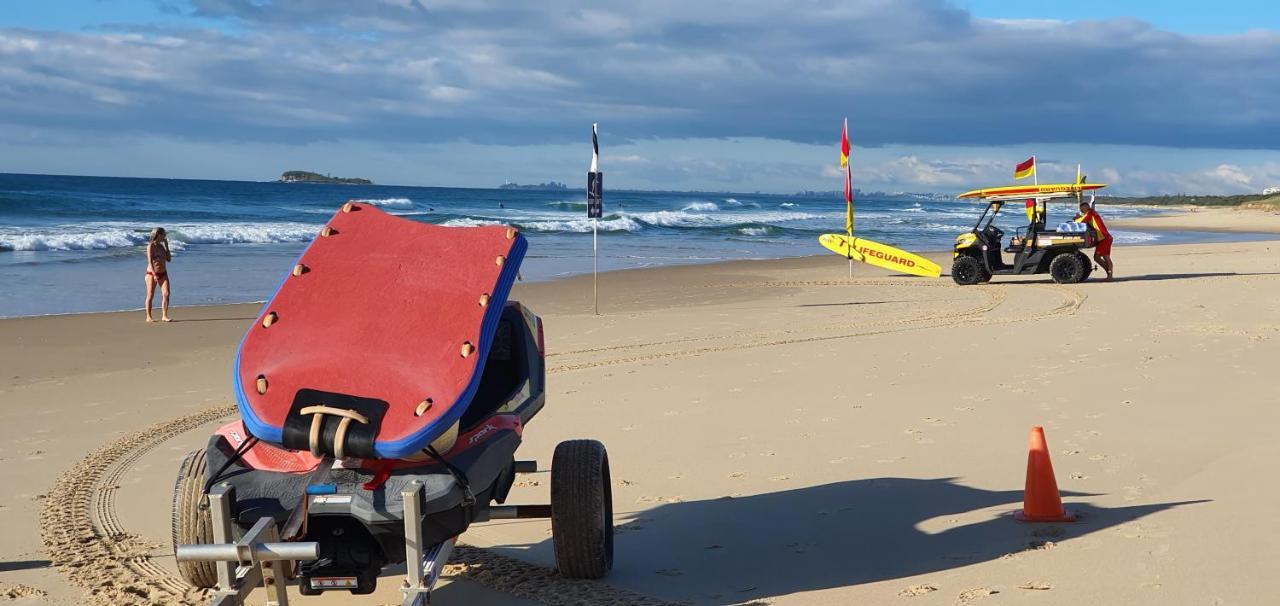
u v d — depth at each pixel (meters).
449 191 153.12
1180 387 10.08
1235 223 81.19
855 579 5.13
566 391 10.77
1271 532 5.46
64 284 22.53
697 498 6.78
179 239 35.56
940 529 5.92
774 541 5.82
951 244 46.16
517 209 80.81
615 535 6.03
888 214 91.12
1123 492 6.52
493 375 5.77
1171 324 15.08
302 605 5.05
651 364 12.48
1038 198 23.30
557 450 5.18
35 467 7.84
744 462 7.68
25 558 5.69
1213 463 7.12
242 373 4.48
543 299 20.84
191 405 10.45
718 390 10.66
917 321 16.50
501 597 5.03
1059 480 6.89
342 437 4.11
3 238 30.47
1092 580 4.89
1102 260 23.42
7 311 18.28
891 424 8.84
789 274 27.59
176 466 7.90
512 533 6.16
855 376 11.30
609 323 16.73
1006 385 10.48
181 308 18.80
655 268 29.28
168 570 5.48
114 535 6.13
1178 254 34.94
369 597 5.15
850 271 25.91
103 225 39.41
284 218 52.25
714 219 63.34
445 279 4.86
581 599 4.95
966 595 4.79
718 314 18.02
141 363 13.12
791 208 109.25
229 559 3.81
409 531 3.99
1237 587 4.70
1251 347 12.52
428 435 4.14
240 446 4.65
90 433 9.09
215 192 91.25
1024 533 5.74
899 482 7.01
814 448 8.06
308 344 4.57
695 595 4.98
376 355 4.48
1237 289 20.41
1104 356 12.16
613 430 8.89
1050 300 19.39
